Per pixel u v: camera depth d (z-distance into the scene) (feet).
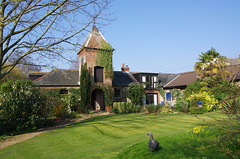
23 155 23.66
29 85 41.73
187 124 38.50
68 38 33.45
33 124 40.29
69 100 61.05
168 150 19.33
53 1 31.37
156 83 96.22
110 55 80.12
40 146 27.43
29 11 31.55
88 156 21.48
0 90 41.37
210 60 62.23
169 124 39.37
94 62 76.69
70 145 27.27
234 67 58.80
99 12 33.06
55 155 23.11
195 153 18.01
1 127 36.65
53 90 69.77
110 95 78.07
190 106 60.70
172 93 89.66
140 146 22.17
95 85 76.18
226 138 18.08
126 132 33.55
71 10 31.96
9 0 30.19
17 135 35.99
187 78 90.68
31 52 32.17
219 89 19.16
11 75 95.30
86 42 77.82
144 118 50.24
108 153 21.77
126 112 66.28
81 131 36.32
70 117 58.08
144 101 89.71
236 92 17.12
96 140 29.22
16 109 38.32
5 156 23.58
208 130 24.62
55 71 80.43
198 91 64.23
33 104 40.81
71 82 76.74
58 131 37.86
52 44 32.81
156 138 24.90
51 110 50.06
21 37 31.96
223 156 16.74
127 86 86.89
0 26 33.01
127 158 19.51
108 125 41.29
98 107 81.05
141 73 92.58
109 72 79.36
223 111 18.26
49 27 32.68
